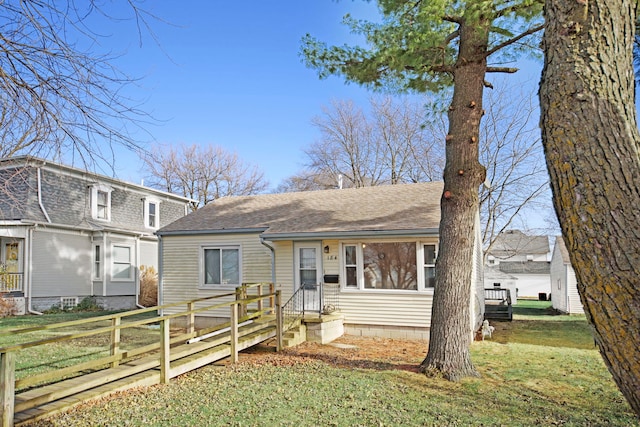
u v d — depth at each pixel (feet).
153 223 73.72
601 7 7.43
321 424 16.49
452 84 29.84
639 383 6.43
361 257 38.55
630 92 7.33
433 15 22.36
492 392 20.74
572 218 7.08
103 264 59.88
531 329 44.34
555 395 20.48
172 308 46.01
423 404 18.81
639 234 6.49
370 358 28.45
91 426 16.06
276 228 41.47
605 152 6.90
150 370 22.86
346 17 27.53
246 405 18.65
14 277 51.16
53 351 30.55
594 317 6.87
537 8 21.85
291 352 30.60
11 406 15.21
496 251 117.29
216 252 45.24
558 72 7.55
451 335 23.49
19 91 14.06
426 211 39.01
